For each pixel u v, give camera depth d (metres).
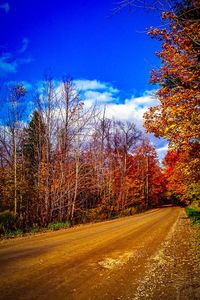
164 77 11.16
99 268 9.52
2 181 28.61
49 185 30.86
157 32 10.16
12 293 6.92
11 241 17.06
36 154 35.16
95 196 44.78
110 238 17.20
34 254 11.97
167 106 11.22
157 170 70.50
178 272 8.87
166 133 11.54
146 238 17.14
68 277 8.36
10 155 31.86
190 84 10.77
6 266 9.73
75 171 34.22
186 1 7.69
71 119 33.19
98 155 45.59
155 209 65.19
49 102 32.00
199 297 6.50
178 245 14.31
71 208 33.97
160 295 6.78
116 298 6.61
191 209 35.78
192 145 12.66
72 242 15.66
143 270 9.30
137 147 64.31
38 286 7.49
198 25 8.12
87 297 6.68
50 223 28.41
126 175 57.12
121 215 45.94
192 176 17.39
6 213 24.47
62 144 32.94
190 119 11.12
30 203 29.23
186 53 10.36
